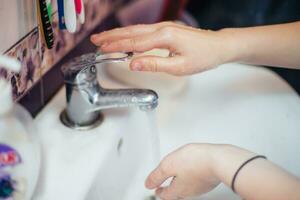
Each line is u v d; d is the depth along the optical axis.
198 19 0.93
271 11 0.87
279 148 0.61
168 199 0.51
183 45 0.51
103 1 0.68
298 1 0.85
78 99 0.51
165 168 0.47
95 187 0.49
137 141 0.63
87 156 0.50
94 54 0.50
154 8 0.84
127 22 0.80
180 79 0.68
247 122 0.65
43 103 0.56
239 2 0.88
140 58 0.49
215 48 0.53
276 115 0.65
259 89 0.69
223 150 0.45
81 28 0.62
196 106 0.68
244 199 0.43
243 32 0.57
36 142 0.44
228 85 0.70
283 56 0.59
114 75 0.66
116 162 0.55
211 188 0.49
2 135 0.39
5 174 0.38
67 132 0.53
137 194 0.60
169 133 0.65
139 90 0.50
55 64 0.57
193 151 0.46
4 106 0.38
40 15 0.48
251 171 0.42
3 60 0.37
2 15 0.42
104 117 0.56
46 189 0.46
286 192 0.40
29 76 0.50
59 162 0.49
